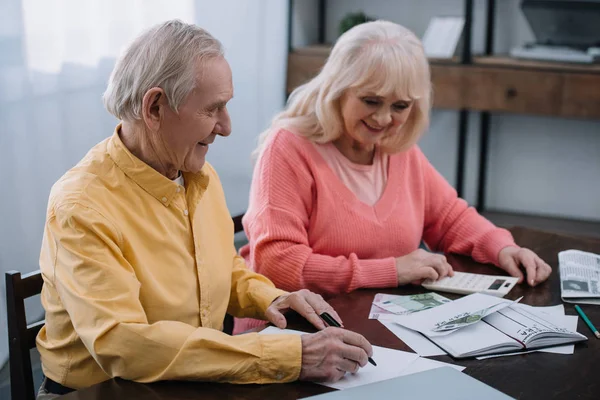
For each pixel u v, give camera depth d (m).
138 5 3.04
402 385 1.18
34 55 2.58
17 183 2.57
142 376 1.24
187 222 1.43
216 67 1.30
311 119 1.95
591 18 3.71
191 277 1.44
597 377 1.30
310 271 1.80
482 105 3.82
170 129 1.31
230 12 3.69
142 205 1.37
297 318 1.51
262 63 3.99
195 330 1.26
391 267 1.75
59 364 1.38
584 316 1.55
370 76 1.79
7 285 1.44
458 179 4.25
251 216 1.91
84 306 1.25
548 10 3.78
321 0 4.50
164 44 1.27
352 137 1.92
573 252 1.90
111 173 1.35
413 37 1.88
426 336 1.43
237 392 1.22
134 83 1.28
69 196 1.30
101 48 2.90
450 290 1.70
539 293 1.70
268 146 1.95
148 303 1.37
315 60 4.05
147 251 1.37
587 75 3.61
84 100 2.85
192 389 1.23
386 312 1.57
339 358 1.26
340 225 1.91
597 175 4.21
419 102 1.93
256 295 1.56
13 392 1.48
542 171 4.31
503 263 1.86
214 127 1.34
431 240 2.14
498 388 1.25
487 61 3.82
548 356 1.37
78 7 2.75
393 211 1.97
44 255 1.34
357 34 1.85
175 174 1.43
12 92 2.50
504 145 4.34
